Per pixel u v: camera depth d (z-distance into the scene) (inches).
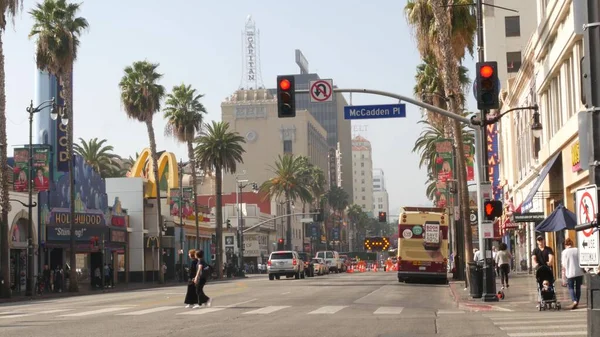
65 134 2306.8
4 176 1715.1
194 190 3085.6
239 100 7377.0
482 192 1067.9
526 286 1411.2
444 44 1531.7
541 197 1734.7
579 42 1285.7
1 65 1691.7
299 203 5851.4
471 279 1133.7
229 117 7170.3
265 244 4832.7
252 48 7755.9
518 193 2316.7
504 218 2544.3
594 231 392.5
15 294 1893.5
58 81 2288.4
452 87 1536.7
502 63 2851.9
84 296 1723.7
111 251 2659.9
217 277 3102.9
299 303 1116.5
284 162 4441.4
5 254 1712.6
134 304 1157.1
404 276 1812.3
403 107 1062.4
